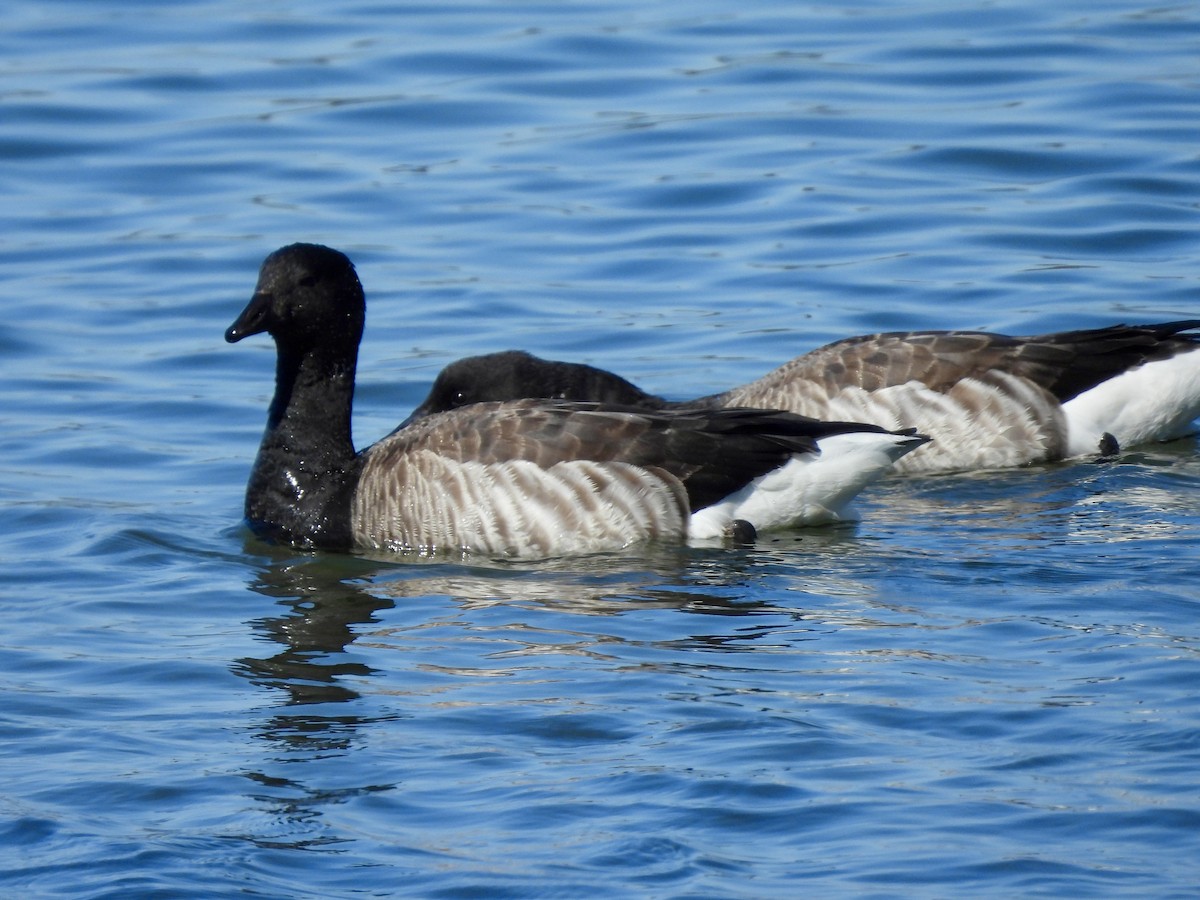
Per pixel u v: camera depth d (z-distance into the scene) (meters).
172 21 31.08
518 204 23.97
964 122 25.73
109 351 20.34
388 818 9.80
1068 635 12.17
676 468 14.76
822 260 22.12
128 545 15.08
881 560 14.11
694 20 30.64
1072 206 23.19
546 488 14.71
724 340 20.17
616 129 26.14
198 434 18.23
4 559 14.70
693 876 9.05
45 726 11.18
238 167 25.34
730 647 12.17
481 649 12.36
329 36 30.27
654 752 10.46
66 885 9.13
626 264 22.27
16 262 22.56
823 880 8.97
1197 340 17.69
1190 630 12.19
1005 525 15.08
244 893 9.02
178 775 10.41
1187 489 16.09
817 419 16.09
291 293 15.79
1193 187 23.52
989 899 8.74
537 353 19.98
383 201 24.12
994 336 17.58
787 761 10.27
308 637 12.80
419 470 15.10
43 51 29.56
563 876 9.09
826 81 27.52
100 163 25.48
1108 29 29.16
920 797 9.78
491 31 30.27
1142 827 9.37
